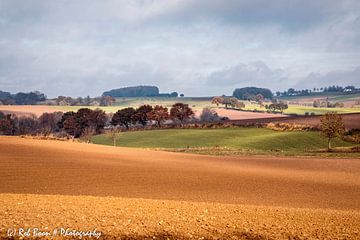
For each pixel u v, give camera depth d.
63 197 21.41
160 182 37.34
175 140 111.75
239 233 14.29
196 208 19.16
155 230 14.12
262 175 45.34
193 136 116.12
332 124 89.50
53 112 186.75
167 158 61.06
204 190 33.88
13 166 42.47
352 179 43.75
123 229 14.01
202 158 64.38
